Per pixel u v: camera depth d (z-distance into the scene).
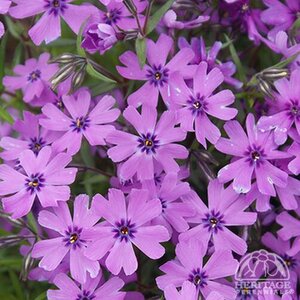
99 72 0.21
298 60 0.20
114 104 0.21
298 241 0.20
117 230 0.18
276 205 0.22
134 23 0.20
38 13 0.20
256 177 0.19
